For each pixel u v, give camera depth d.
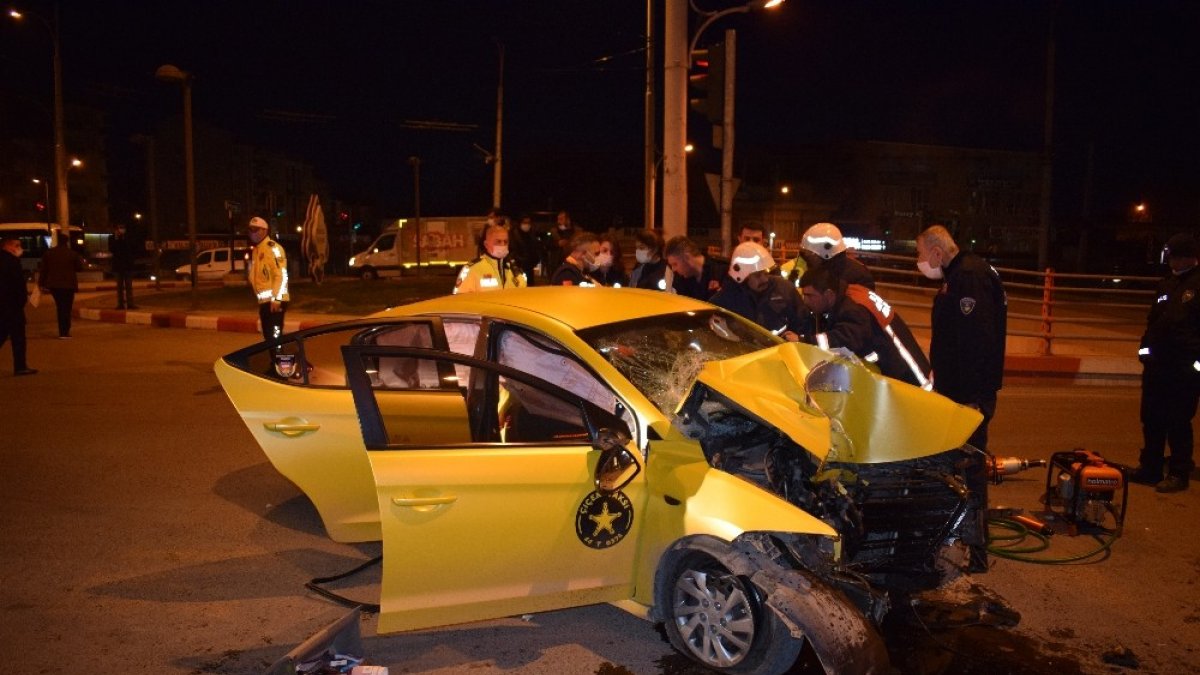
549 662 4.30
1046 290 13.20
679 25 11.36
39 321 18.98
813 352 4.54
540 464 4.08
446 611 4.01
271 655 4.33
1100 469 5.95
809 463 4.26
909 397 4.52
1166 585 5.27
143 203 71.38
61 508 6.45
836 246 6.08
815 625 3.71
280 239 55.34
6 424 8.96
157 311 18.95
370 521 5.41
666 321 5.06
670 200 11.58
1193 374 6.85
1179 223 52.97
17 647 4.39
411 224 37.78
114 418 9.23
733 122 11.58
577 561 4.17
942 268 5.51
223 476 7.22
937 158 58.97
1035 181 59.81
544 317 4.84
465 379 5.08
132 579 5.21
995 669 4.25
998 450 8.29
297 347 5.59
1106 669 4.27
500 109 32.69
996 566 5.52
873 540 4.38
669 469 4.16
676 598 4.23
